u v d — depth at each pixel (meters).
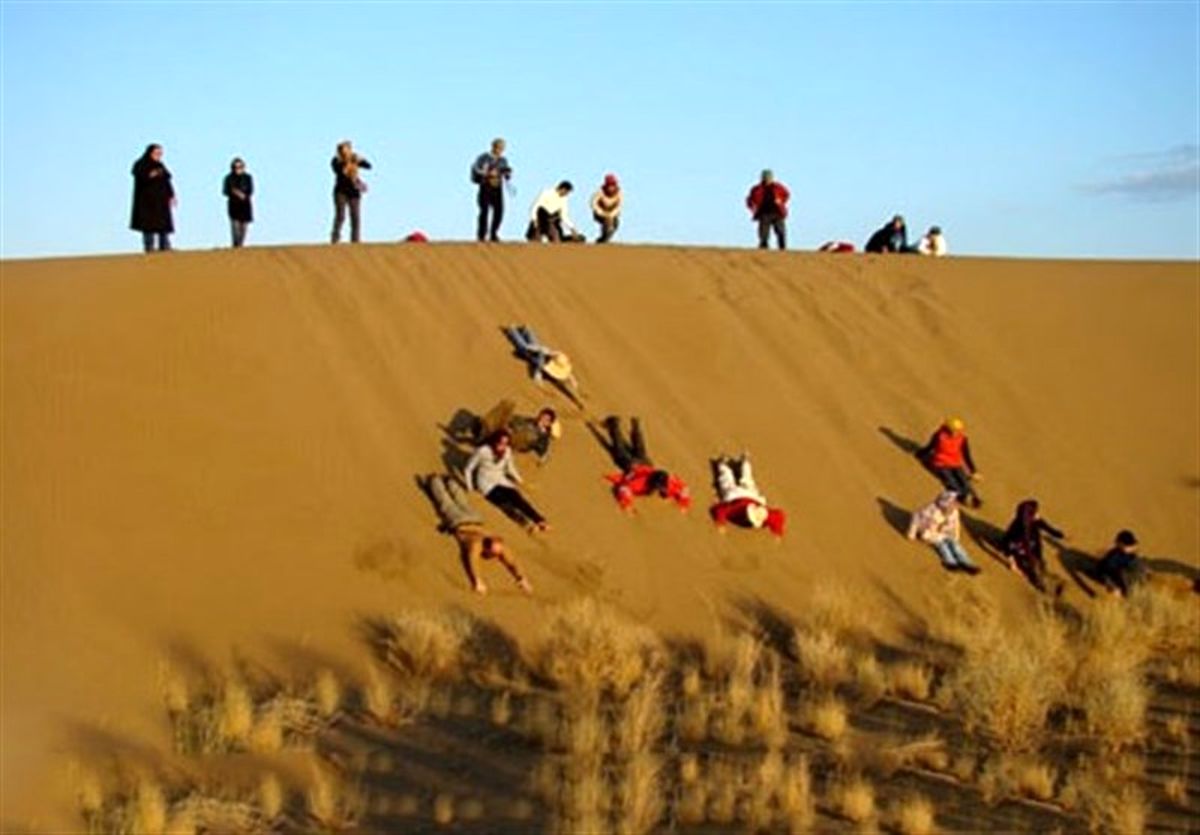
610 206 24.38
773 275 21.27
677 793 10.35
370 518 14.53
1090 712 12.17
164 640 12.29
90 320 15.96
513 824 9.81
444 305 18.17
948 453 17.72
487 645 13.29
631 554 15.20
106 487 13.86
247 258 18.62
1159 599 15.73
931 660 14.15
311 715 11.51
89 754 10.45
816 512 16.70
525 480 15.73
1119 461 18.69
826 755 11.34
